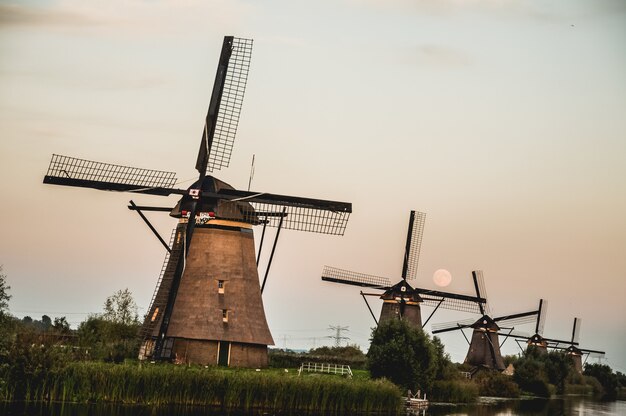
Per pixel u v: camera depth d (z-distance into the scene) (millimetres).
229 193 82312
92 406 63844
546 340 189000
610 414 106125
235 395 70062
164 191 82062
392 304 122125
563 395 163375
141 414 61688
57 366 65438
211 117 83125
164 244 84188
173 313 82250
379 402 77500
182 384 68312
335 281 121750
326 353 140500
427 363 93062
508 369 160000
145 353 81188
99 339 83875
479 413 88062
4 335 66562
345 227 84188
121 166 82188
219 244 84000
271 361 97688
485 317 148125
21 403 62656
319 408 74000
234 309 82812
